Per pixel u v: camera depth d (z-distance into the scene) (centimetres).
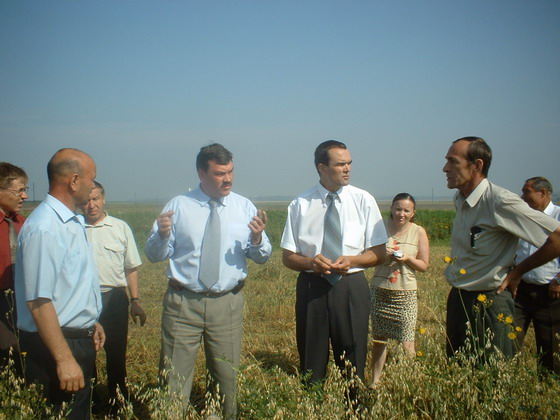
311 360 427
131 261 503
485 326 392
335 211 429
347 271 414
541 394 348
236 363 417
